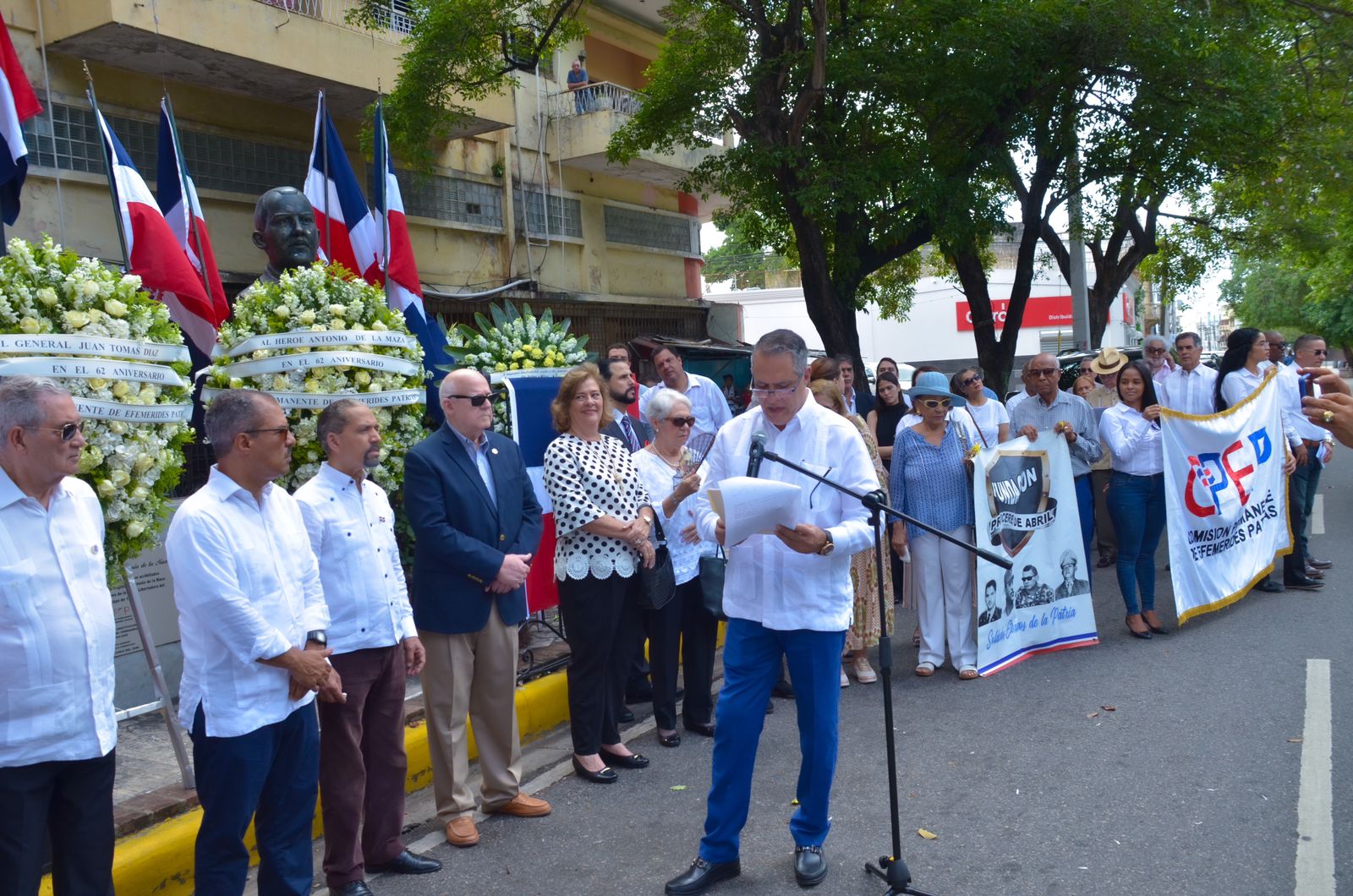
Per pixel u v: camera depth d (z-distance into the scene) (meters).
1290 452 8.35
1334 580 8.73
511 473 4.71
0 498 2.93
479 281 15.02
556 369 6.74
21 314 3.88
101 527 3.24
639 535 4.99
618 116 15.77
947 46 11.52
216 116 11.59
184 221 6.49
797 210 12.59
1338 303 45.25
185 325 5.95
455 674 4.46
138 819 4.14
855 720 5.86
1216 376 8.59
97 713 3.09
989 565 6.55
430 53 11.14
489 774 4.70
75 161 10.16
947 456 6.56
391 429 5.81
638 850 4.37
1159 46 11.68
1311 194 18.05
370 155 11.87
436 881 4.14
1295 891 3.73
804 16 12.94
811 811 4.00
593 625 5.04
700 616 5.75
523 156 15.77
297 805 3.56
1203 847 4.10
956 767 5.08
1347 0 14.46
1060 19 11.70
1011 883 3.89
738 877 4.06
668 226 19.20
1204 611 7.53
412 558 6.09
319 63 11.15
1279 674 6.22
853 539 3.76
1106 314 19.19
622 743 5.72
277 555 3.50
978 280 15.11
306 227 6.54
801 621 3.85
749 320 36.94
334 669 3.98
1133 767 4.94
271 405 3.45
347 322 5.53
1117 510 7.28
